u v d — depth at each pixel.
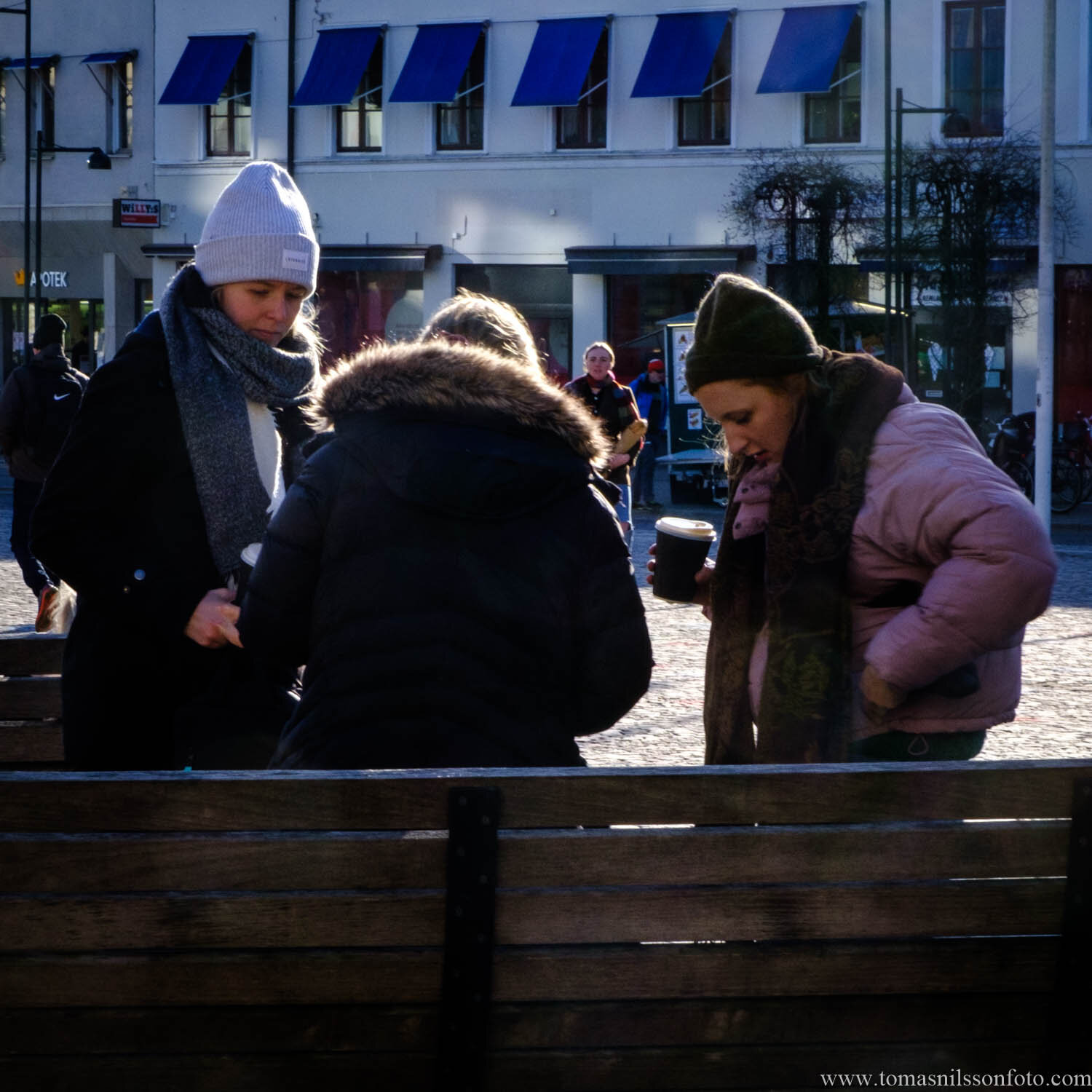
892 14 34.19
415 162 38.22
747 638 3.84
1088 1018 2.77
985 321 29.84
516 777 2.67
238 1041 2.67
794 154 33.34
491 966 2.66
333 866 2.64
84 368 43.09
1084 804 2.74
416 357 3.40
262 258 4.20
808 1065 2.75
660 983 2.69
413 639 3.23
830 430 3.59
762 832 2.68
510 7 37.44
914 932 2.72
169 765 4.25
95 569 4.03
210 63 39.66
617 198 36.69
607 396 15.11
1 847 2.60
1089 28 33.03
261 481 4.17
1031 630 12.97
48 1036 2.64
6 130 42.97
